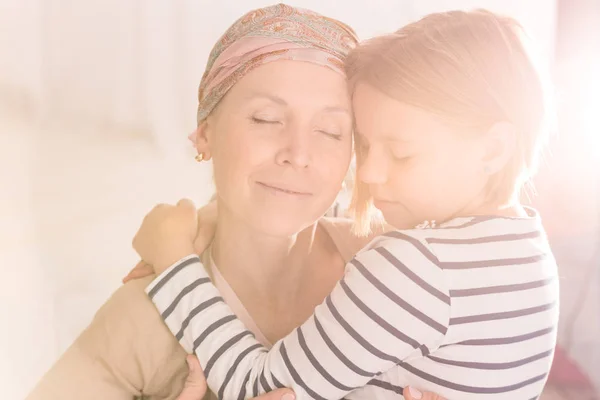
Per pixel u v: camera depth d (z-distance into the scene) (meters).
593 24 2.30
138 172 1.75
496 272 0.84
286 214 0.93
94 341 0.94
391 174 0.94
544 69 0.96
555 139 2.32
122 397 0.95
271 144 0.91
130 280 1.02
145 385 0.95
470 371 0.84
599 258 2.21
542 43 2.32
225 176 0.95
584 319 2.09
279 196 0.92
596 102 2.33
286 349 0.87
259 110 0.92
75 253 1.39
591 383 1.86
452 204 0.92
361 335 0.83
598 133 2.30
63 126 1.49
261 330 1.03
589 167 2.30
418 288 0.81
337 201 1.38
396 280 0.81
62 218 1.41
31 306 1.24
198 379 0.91
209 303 0.92
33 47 1.42
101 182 1.58
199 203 1.90
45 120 1.44
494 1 2.23
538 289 0.88
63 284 1.33
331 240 1.16
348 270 0.88
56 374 0.93
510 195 0.93
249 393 0.87
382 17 2.10
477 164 0.90
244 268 1.02
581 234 2.31
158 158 1.85
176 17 1.89
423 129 0.89
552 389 1.81
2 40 1.34
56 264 1.33
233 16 2.04
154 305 0.95
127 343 0.93
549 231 2.32
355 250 1.15
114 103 1.71
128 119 1.74
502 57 0.90
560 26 2.35
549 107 0.97
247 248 1.00
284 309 1.06
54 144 1.45
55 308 1.28
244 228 0.99
